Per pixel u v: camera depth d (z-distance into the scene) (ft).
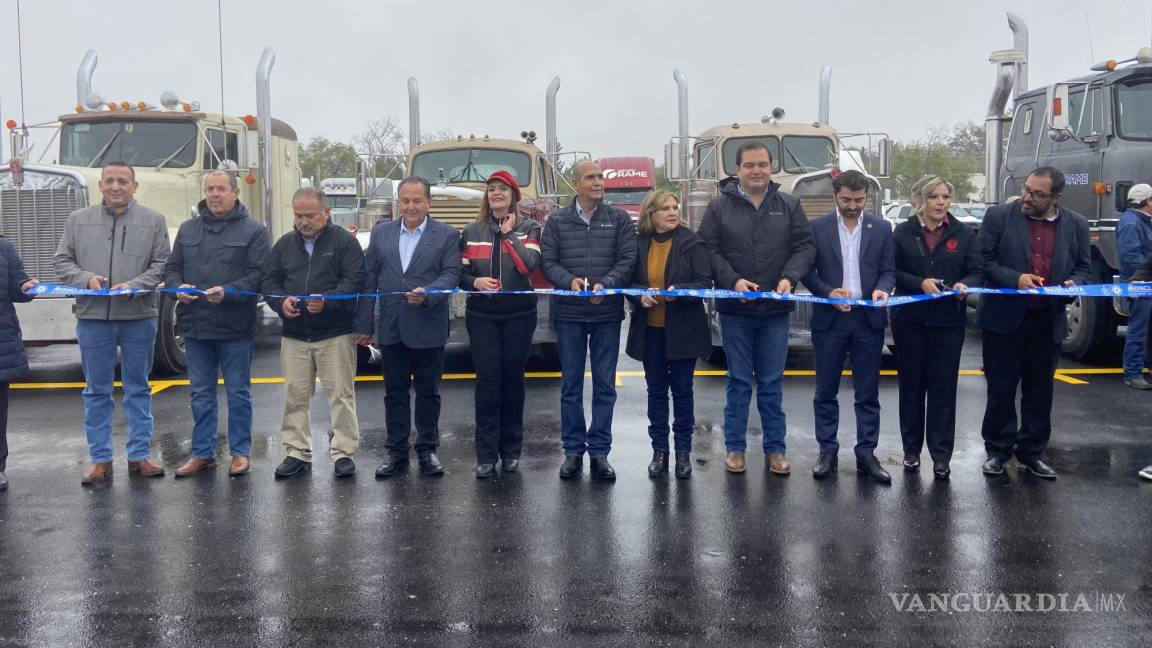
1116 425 23.97
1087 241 19.54
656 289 19.20
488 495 18.79
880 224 19.62
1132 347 28.35
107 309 19.65
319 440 23.20
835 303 19.06
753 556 15.52
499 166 39.11
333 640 12.76
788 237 19.52
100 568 15.21
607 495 18.74
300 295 19.71
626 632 12.94
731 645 12.56
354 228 38.96
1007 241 19.26
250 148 35.76
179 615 13.52
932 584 14.42
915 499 18.31
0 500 18.67
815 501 18.25
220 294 19.57
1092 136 32.65
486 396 19.85
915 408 19.95
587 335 20.07
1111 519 17.16
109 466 20.18
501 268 19.77
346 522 17.26
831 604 13.75
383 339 19.92
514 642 12.67
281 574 14.93
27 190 31.30
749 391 20.10
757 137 41.93
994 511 17.61
